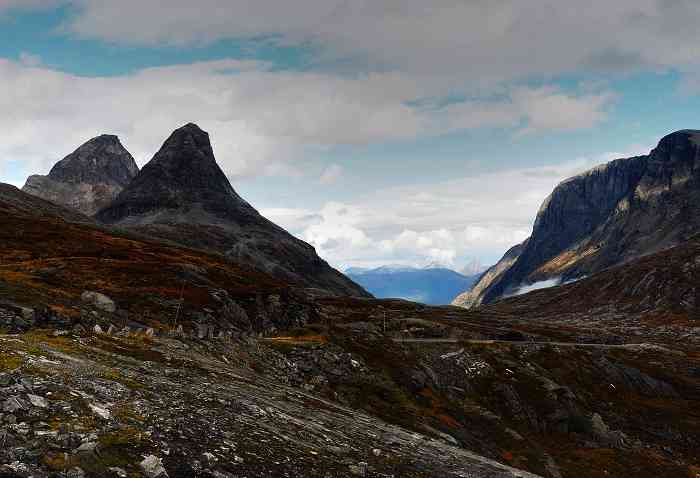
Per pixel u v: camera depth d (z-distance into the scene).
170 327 61.03
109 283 74.75
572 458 86.12
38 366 22.38
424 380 86.12
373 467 24.88
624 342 194.50
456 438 67.00
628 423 110.12
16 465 11.77
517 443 82.44
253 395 33.88
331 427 32.53
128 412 19.31
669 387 137.12
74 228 142.00
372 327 111.94
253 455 19.50
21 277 63.97
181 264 99.56
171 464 15.40
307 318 107.75
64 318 41.03
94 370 25.36
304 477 19.11
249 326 83.75
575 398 109.19
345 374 68.44
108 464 13.70
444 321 176.12
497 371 109.69
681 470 91.31
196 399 26.16
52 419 15.88
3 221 121.44
